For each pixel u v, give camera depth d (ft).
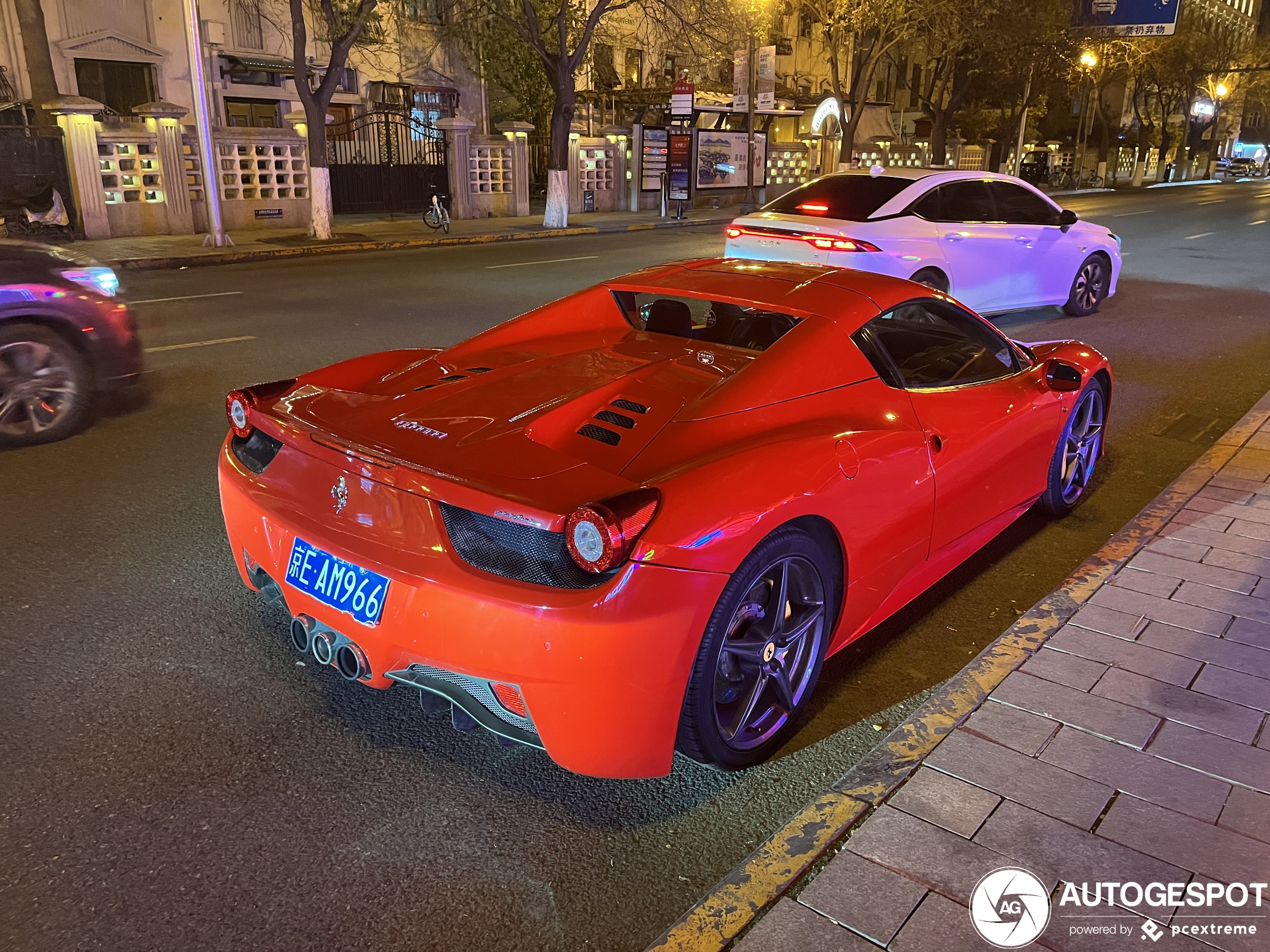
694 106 86.63
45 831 7.97
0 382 17.85
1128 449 19.61
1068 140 180.96
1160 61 166.71
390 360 11.77
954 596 13.00
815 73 123.95
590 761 7.75
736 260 13.39
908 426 10.44
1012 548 14.60
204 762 8.96
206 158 52.60
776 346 9.95
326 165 59.41
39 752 9.02
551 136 72.84
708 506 7.74
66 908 7.16
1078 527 15.46
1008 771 8.64
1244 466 17.21
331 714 9.80
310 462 8.95
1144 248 58.29
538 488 7.73
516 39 81.15
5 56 57.67
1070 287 33.47
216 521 14.80
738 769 9.01
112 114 61.67
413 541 8.02
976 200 29.68
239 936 6.98
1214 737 9.16
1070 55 118.42
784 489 8.36
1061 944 6.75
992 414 12.10
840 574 9.64
